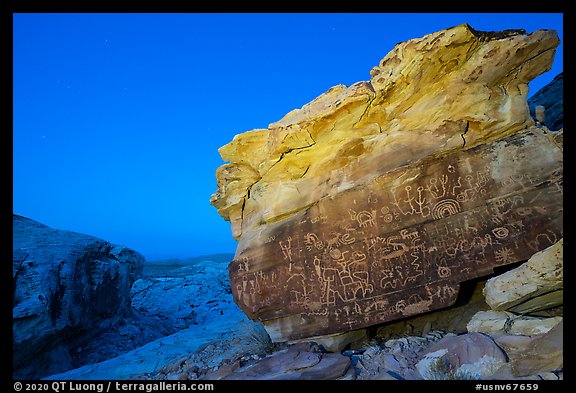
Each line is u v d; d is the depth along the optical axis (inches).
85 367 251.8
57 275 346.3
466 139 187.5
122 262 493.0
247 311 225.0
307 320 209.6
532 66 180.1
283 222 221.6
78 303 372.8
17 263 315.6
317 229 211.9
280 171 227.6
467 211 183.5
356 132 207.6
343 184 209.8
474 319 177.3
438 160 190.7
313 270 210.4
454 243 184.5
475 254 180.1
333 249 207.2
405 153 197.3
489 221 179.3
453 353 153.7
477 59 181.5
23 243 366.6
